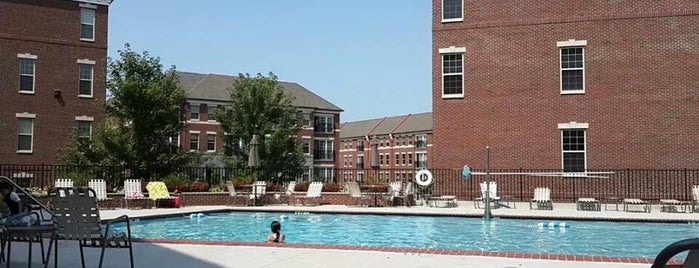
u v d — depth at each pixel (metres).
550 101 27.66
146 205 23.19
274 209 22.98
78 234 7.40
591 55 27.34
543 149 27.59
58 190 7.43
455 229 18.12
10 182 11.25
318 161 72.31
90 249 9.88
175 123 29.27
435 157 29.02
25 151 35.06
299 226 19.33
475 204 25.33
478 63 28.67
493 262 8.60
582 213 20.67
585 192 27.00
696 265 2.93
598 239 15.73
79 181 24.48
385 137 100.00
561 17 27.75
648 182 26.33
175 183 25.89
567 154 27.38
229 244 10.47
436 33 29.33
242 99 46.72
